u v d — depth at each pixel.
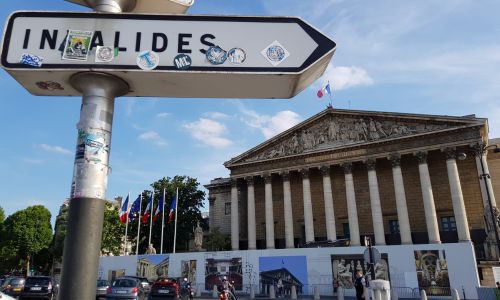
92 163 4.75
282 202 74.56
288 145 72.00
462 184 61.41
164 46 4.95
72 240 4.50
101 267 55.31
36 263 106.44
